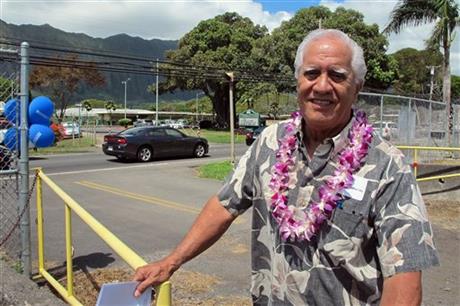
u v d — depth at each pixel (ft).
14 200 19.93
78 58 174.70
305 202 6.17
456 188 40.52
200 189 40.19
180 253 7.09
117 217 28.84
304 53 6.37
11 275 16.48
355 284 5.91
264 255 6.86
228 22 185.37
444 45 62.64
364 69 6.37
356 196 5.80
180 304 15.25
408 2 62.64
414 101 52.95
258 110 205.67
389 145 6.02
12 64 17.13
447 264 19.92
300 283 6.14
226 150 86.69
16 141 16.99
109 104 342.64
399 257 5.45
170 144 66.33
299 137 6.49
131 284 6.49
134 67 97.19
